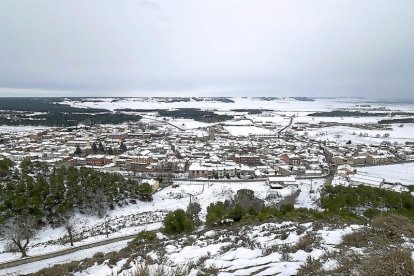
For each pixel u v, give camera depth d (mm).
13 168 102812
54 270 30969
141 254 28891
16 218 70000
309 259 18328
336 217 40062
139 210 92500
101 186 93688
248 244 26344
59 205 76500
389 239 20531
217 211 64812
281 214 51188
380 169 166875
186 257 24641
